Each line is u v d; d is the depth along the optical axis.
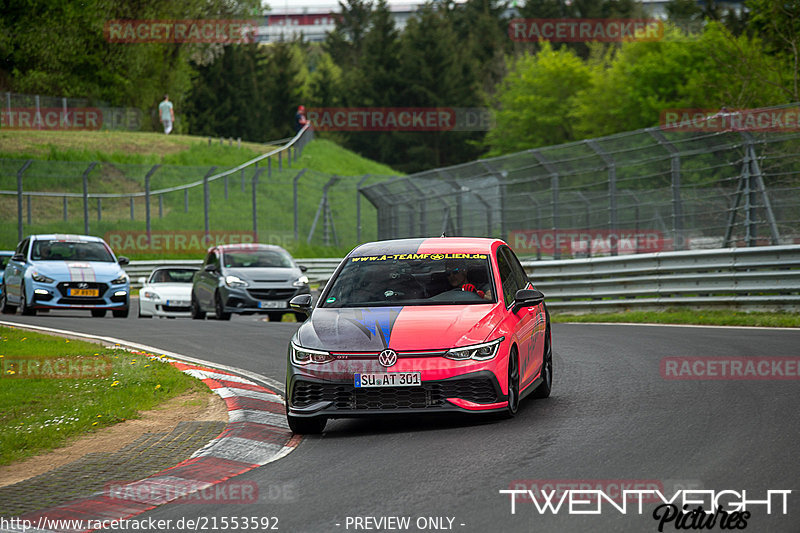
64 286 74.75
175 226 144.88
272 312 79.00
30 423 30.38
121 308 77.56
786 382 34.12
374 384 27.64
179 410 33.06
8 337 52.59
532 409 30.98
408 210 114.69
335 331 28.84
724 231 72.19
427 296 30.83
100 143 188.62
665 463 22.44
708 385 34.09
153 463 25.47
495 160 92.25
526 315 31.77
